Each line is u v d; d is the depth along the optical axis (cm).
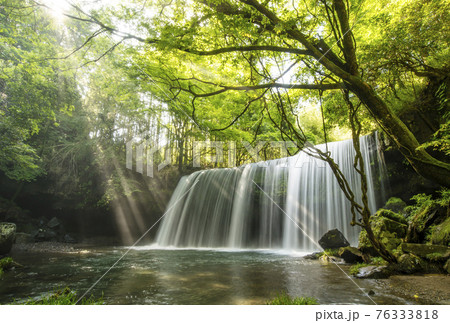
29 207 2047
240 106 823
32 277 747
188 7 544
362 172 555
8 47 1407
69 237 1989
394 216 899
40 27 990
